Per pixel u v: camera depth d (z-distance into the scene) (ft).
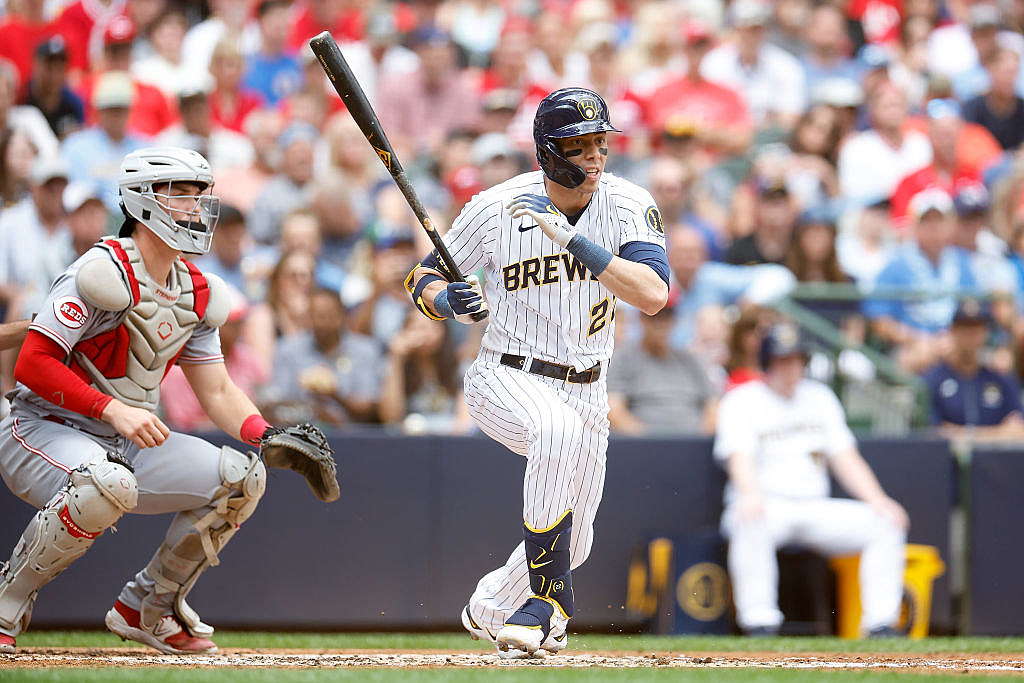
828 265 98.07
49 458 43.50
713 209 108.99
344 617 75.25
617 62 124.57
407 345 85.46
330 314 84.74
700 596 74.64
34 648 49.49
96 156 100.53
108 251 43.16
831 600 76.54
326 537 75.41
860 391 87.61
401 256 88.94
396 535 75.82
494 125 109.60
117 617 46.78
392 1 129.59
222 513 45.21
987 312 93.56
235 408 47.44
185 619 47.21
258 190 102.01
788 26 128.36
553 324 43.91
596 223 43.78
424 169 108.06
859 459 78.13
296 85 116.26
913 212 108.27
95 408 42.04
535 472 41.96
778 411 77.05
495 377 44.16
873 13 131.34
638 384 84.28
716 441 78.59
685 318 95.25
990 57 129.29
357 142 103.14
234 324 82.23
